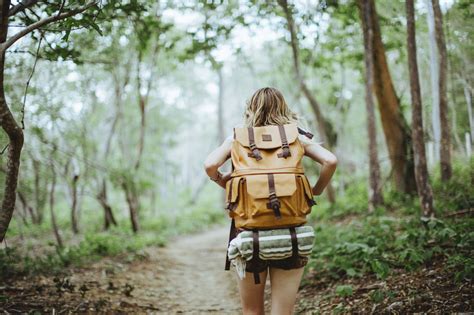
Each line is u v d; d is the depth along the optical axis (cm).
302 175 259
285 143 263
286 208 251
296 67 1281
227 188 263
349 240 630
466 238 447
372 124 1005
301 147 266
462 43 848
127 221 1898
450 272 401
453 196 783
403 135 1056
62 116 1174
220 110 2630
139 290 621
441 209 703
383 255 507
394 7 1003
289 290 265
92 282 617
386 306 376
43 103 1030
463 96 921
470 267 362
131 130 2133
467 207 686
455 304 337
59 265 710
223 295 633
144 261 914
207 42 830
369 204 1023
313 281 533
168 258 1032
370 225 752
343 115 2014
